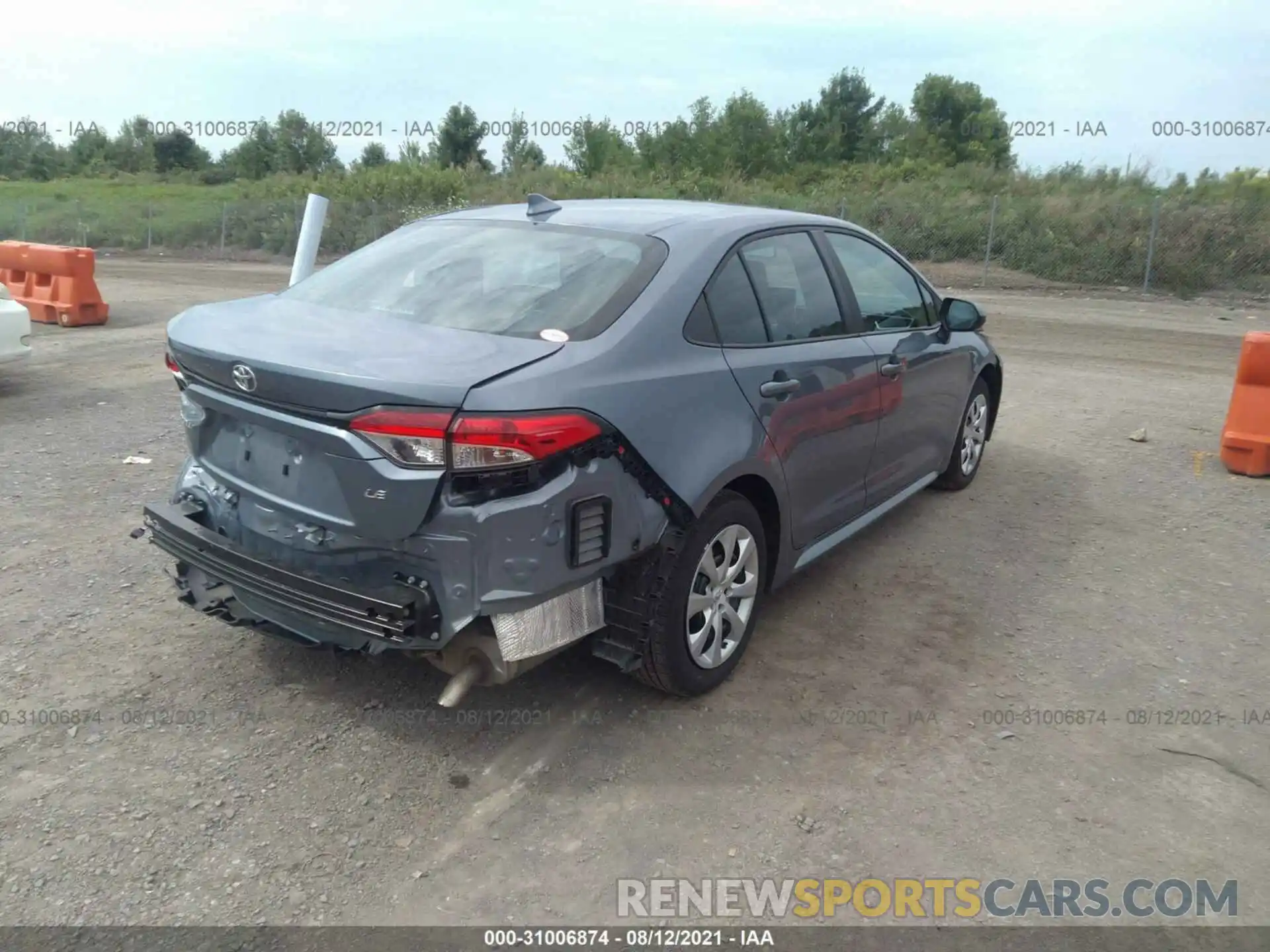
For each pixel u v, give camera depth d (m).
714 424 3.49
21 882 2.72
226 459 3.40
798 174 33.25
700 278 3.63
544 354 3.07
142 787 3.14
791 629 4.36
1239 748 3.54
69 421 7.41
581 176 32.94
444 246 4.01
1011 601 4.70
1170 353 12.02
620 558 3.20
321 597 3.03
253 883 2.76
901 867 2.90
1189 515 5.94
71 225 27.27
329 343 3.16
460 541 2.88
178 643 4.05
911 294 5.24
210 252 25.78
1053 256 19.75
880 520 5.76
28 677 3.74
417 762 3.32
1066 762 3.42
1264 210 19.38
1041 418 8.38
